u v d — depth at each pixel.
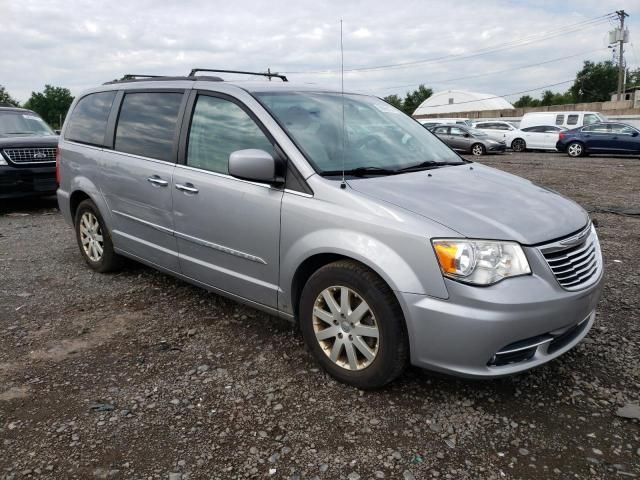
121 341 3.75
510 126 26.70
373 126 4.01
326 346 3.22
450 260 2.66
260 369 3.34
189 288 4.77
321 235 3.06
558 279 2.82
